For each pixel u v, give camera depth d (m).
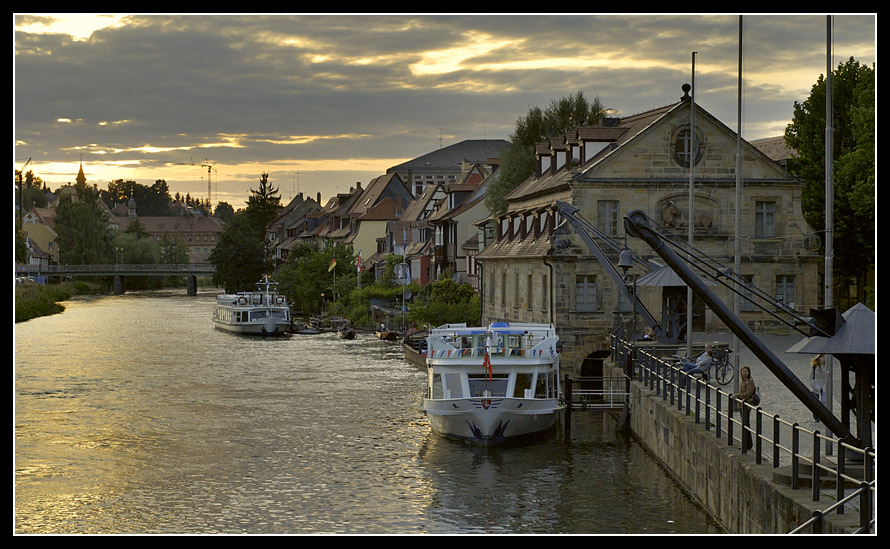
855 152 53.72
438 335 42.91
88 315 123.81
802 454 25.08
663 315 45.84
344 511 30.30
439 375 41.62
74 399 51.31
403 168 197.75
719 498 25.52
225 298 105.56
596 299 54.25
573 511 29.55
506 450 38.16
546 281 56.38
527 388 40.38
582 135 58.25
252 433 41.91
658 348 43.25
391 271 115.50
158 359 70.62
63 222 191.12
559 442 39.56
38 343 84.12
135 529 28.62
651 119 58.03
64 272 178.12
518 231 66.94
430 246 109.12
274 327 93.69
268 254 175.75
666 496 30.53
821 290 59.38
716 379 38.25
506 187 88.06
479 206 96.12
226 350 77.69
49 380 58.94
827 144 27.30
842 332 20.72
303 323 109.75
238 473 35.06
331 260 123.44
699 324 55.19
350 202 168.00
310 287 122.81
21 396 52.38
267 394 52.59
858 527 17.22
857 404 20.94
